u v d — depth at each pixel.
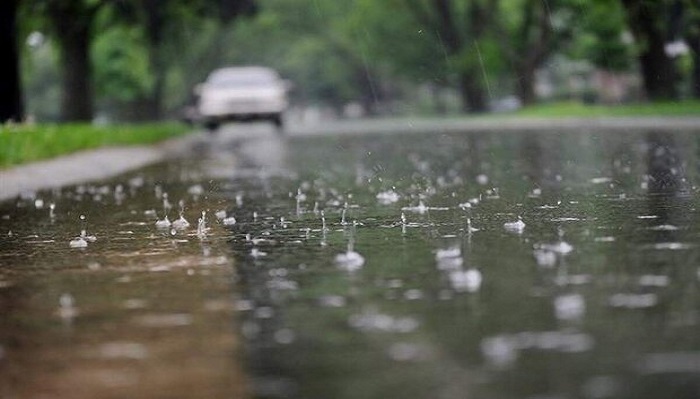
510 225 16.92
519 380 7.73
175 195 26.70
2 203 25.36
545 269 12.42
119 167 42.78
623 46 99.81
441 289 11.36
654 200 20.56
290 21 167.50
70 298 11.62
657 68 79.19
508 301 10.56
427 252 14.20
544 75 157.12
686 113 69.38
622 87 120.38
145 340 9.44
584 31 101.94
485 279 11.88
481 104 123.62
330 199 23.70
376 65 173.00
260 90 89.12
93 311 10.84
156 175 36.56
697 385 7.49
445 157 41.56
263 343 9.15
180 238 16.78
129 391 7.86
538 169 31.92
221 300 11.20
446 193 24.17
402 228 17.16
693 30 79.25
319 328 9.65
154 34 85.88
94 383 8.10
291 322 9.95
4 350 9.26
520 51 112.62
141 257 14.66
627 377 7.73
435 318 9.89
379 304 10.64
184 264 13.84
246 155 49.88
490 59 114.94
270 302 10.97
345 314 10.23
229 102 88.25
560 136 56.50
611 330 9.18
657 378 7.68
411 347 8.80
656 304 10.21
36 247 16.27
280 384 7.88
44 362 8.80
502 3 112.81
